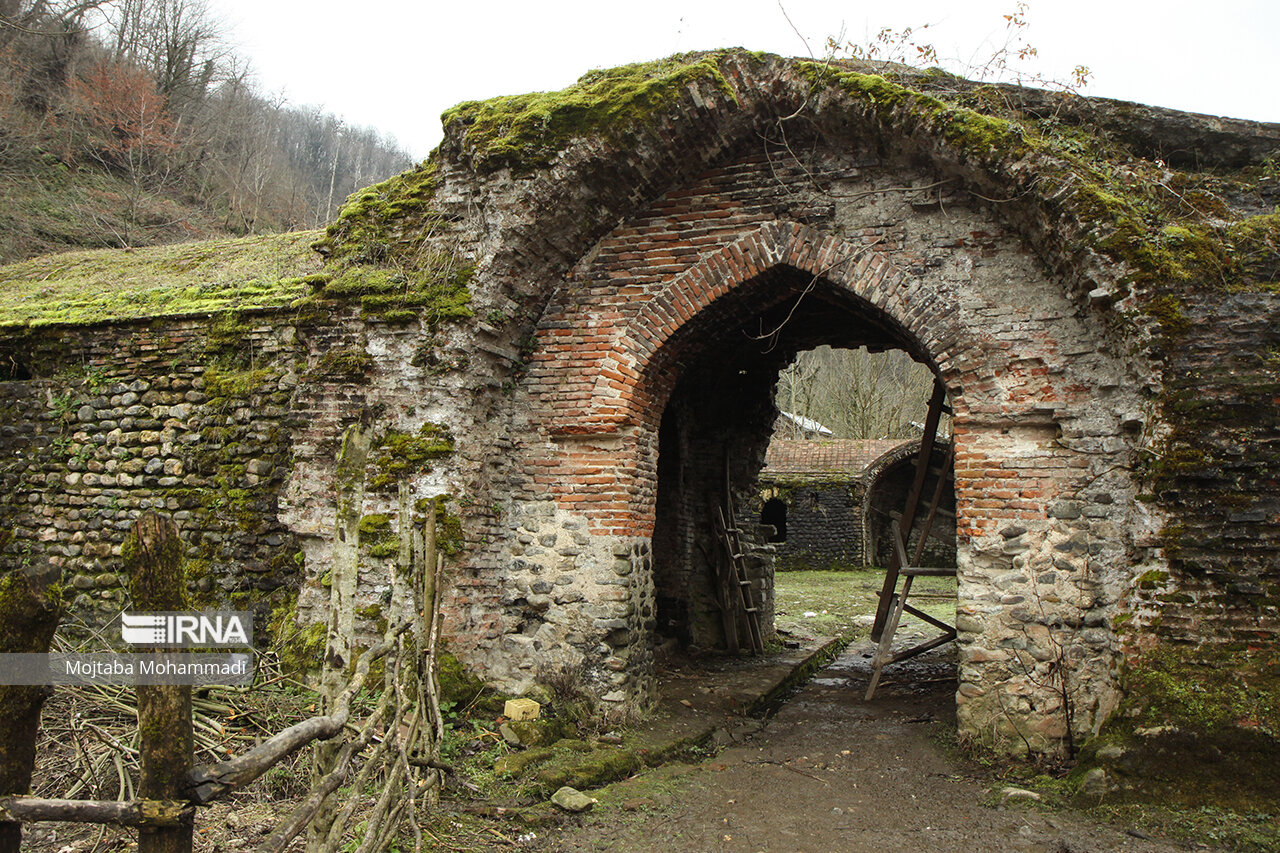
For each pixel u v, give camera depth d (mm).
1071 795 5375
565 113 6887
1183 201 6246
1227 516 5410
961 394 6555
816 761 6625
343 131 41031
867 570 24516
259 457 7867
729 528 11250
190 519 8008
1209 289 5707
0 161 20203
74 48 24016
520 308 7383
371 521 6875
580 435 7383
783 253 7094
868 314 7539
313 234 10695
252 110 31500
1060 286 6414
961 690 6363
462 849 4688
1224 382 5535
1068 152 6410
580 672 7082
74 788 4766
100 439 8508
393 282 7141
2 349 9055
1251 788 4945
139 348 8508
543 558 7332
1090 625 6078
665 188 7449
